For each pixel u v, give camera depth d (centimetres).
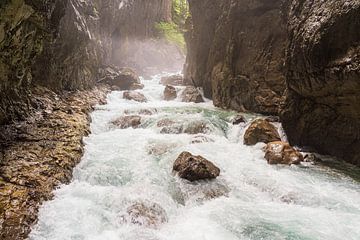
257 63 1406
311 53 895
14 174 687
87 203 668
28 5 790
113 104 1599
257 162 927
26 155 779
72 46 1538
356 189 782
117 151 959
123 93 1822
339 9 814
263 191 780
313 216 659
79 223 604
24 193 636
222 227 617
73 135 968
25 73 1028
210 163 834
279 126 1188
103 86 2003
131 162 886
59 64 1463
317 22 887
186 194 751
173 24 3688
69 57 1542
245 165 898
